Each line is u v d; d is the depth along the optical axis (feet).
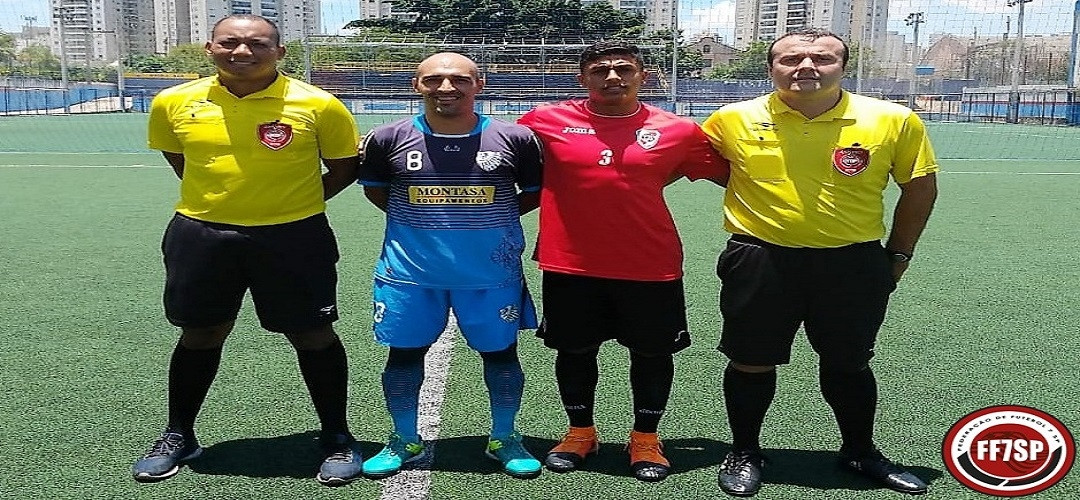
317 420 12.96
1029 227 31.19
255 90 10.40
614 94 10.42
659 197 10.81
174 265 10.66
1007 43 148.05
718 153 10.84
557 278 11.15
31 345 16.49
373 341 16.88
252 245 10.52
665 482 11.09
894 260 10.92
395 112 112.78
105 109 147.95
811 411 13.41
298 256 10.66
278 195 10.49
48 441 12.09
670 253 10.89
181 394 11.28
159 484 10.84
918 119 10.28
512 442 11.43
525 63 113.39
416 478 11.10
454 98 10.11
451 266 10.54
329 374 11.42
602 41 10.59
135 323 18.06
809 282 10.34
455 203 10.49
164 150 11.03
